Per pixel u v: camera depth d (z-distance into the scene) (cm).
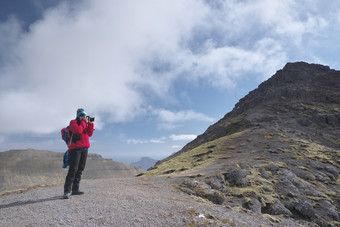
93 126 911
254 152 3747
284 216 1566
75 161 864
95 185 1245
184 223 653
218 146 4678
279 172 2614
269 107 10094
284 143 4472
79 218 631
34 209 718
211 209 848
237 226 689
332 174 3100
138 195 966
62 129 900
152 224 627
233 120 9988
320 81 13150
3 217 647
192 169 2756
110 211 702
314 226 1591
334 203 2148
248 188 1927
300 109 9262
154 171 3600
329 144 5747
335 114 7912
